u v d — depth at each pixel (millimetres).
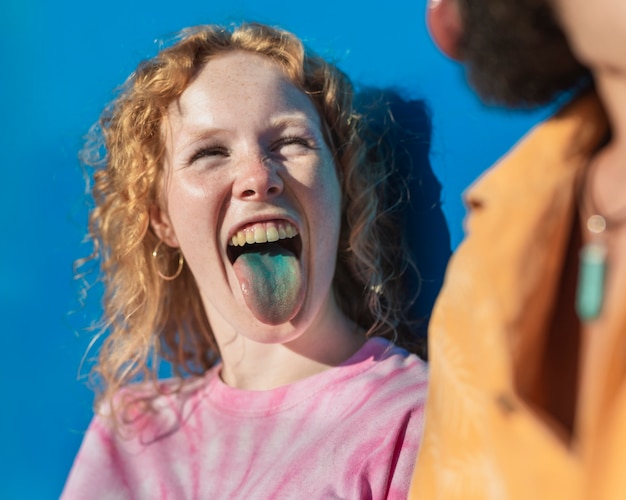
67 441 1787
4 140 1829
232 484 1409
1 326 1829
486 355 750
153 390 1563
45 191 1801
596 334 717
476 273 771
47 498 1802
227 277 1431
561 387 771
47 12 1811
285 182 1386
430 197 1553
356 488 1308
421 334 1561
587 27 697
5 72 1832
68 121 1789
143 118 1469
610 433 662
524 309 749
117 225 1605
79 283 1773
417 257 1564
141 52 1738
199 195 1395
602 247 709
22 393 1817
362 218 1513
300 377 1461
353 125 1509
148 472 1482
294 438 1400
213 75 1436
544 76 792
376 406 1361
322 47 1641
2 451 1826
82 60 1784
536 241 754
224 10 1694
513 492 731
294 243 1423
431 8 806
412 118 1568
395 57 1586
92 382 1659
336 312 1491
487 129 1504
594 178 756
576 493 703
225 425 1468
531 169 774
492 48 781
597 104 781
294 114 1415
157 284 1608
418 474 885
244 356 1494
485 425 759
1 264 1828
